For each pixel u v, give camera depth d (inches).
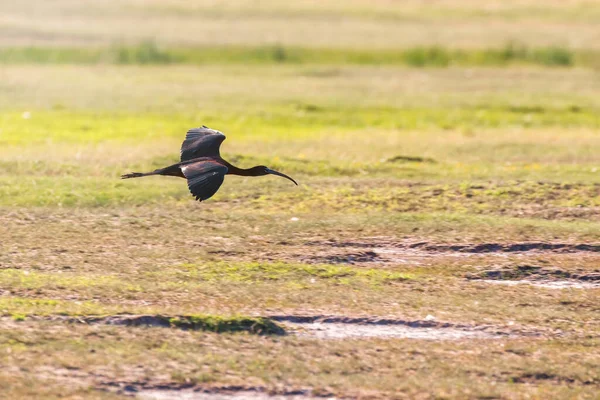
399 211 1099.3
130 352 633.0
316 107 1935.3
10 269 810.8
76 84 2134.6
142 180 1200.8
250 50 2802.7
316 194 1145.4
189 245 920.9
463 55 2849.4
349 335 706.8
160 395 583.5
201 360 630.5
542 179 1248.2
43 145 1428.4
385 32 3225.9
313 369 631.8
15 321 675.4
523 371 647.1
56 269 824.9
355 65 2714.1
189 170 536.7
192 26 3213.6
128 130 1608.0
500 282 869.2
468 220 1031.0
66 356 619.8
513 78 2488.9
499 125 1812.3
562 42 3070.9
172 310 717.3
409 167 1352.1
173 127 1662.2
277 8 3651.6
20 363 604.7
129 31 3038.9
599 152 1505.9
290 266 857.5
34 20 3090.6
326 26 3321.9
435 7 3764.8
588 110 1984.5
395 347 679.7
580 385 636.7
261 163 1318.9
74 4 3442.4
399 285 828.6
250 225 997.2
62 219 992.9
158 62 2637.8
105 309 708.7
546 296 818.8
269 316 727.1
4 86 2043.6
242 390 597.9
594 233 996.6
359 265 895.1
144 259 866.8
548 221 1052.5
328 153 1457.9
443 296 804.6
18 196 1082.1
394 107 1969.7
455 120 1850.4
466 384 619.8
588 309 792.9
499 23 3454.7
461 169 1348.4
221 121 1754.4
